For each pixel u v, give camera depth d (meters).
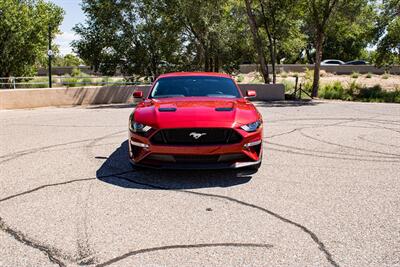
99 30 23.42
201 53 24.16
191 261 2.93
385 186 4.82
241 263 2.90
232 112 5.15
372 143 7.60
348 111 13.77
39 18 33.56
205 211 3.95
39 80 31.25
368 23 22.45
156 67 24.67
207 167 4.75
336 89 22.89
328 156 6.47
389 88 25.14
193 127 4.77
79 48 23.67
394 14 22.14
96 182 4.93
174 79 6.65
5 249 3.11
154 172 5.40
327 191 4.61
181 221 3.69
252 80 33.19
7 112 13.75
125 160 6.12
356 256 3.01
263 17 21.23
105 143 7.57
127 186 4.76
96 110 14.70
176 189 4.65
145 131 4.92
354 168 5.68
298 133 8.80
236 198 4.34
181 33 23.92
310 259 2.96
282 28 21.61
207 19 21.62
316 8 20.98
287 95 20.41
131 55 23.36
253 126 5.05
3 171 5.46
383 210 3.99
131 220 3.70
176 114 5.03
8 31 31.69
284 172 5.44
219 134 4.84
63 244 3.20
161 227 3.55
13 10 31.52
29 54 33.66
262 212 3.93
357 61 49.97
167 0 22.25
